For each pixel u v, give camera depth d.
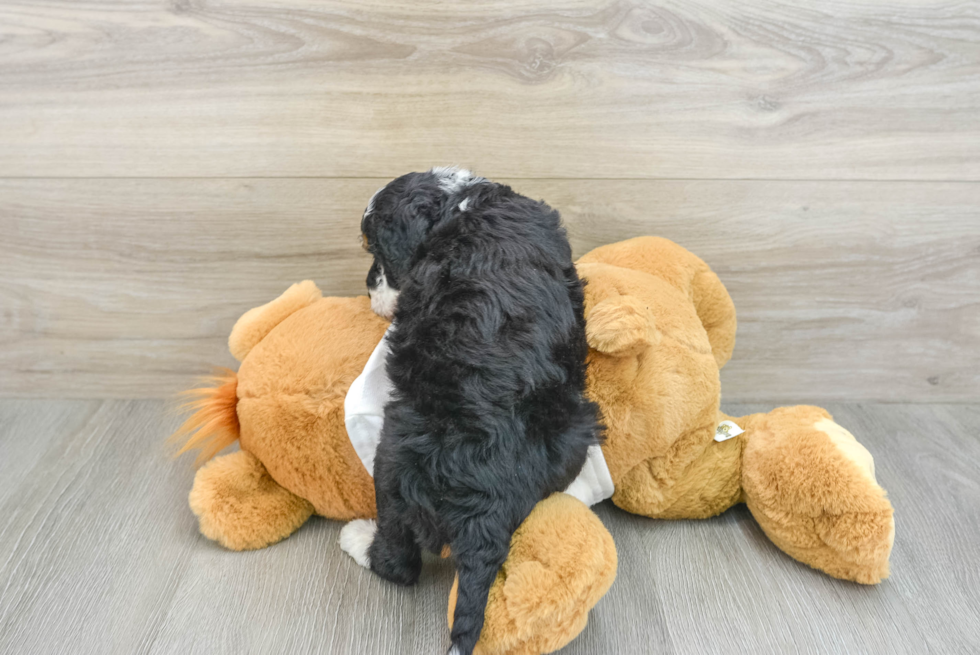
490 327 0.79
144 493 1.12
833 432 1.00
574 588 0.77
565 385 0.84
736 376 1.38
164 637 0.86
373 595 0.93
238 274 1.29
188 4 1.11
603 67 1.15
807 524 0.95
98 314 1.33
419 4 1.10
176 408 1.35
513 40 1.13
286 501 1.03
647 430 0.95
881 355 1.37
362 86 1.16
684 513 1.06
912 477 1.18
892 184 1.23
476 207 0.88
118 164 1.21
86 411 1.35
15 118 1.17
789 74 1.16
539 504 0.85
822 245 1.27
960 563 1.00
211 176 1.22
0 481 1.14
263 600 0.92
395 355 0.83
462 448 0.77
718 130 1.19
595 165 1.21
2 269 1.28
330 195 1.23
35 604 0.90
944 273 1.29
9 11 1.11
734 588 0.95
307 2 1.10
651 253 1.11
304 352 0.99
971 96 1.17
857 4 1.11
